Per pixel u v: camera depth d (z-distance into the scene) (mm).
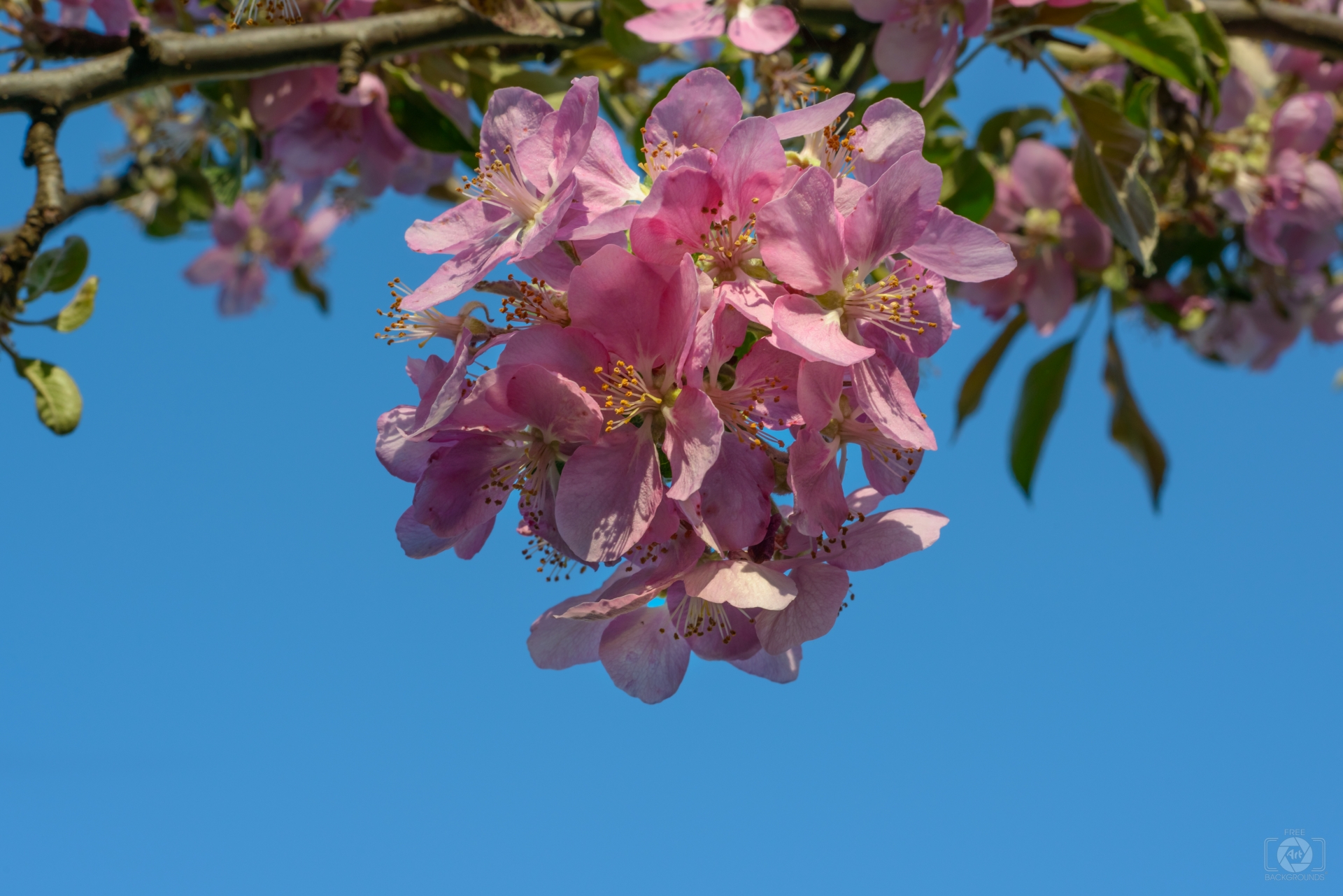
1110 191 532
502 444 425
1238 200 589
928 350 430
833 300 423
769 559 428
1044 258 601
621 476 418
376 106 568
